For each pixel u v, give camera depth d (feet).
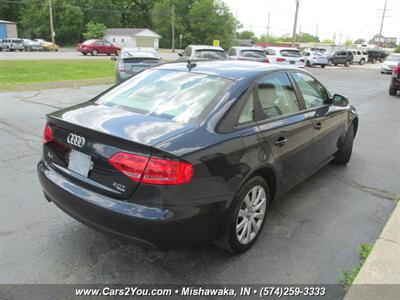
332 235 11.76
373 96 47.32
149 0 304.91
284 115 12.11
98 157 8.88
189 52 52.29
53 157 10.30
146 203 8.29
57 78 55.83
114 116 9.84
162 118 9.74
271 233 11.73
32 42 163.12
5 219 12.00
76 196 9.12
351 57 134.62
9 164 16.93
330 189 15.44
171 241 8.52
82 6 268.41
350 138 17.89
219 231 9.39
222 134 9.40
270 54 75.56
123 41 253.44
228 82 10.84
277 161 11.24
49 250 10.43
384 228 12.02
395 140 24.18
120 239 8.77
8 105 31.30
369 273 9.67
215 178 8.92
